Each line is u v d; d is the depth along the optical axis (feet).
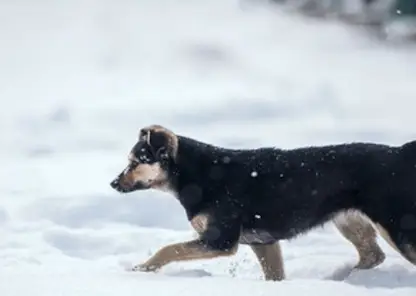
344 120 82.64
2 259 30.09
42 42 161.99
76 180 48.70
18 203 40.75
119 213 39.52
